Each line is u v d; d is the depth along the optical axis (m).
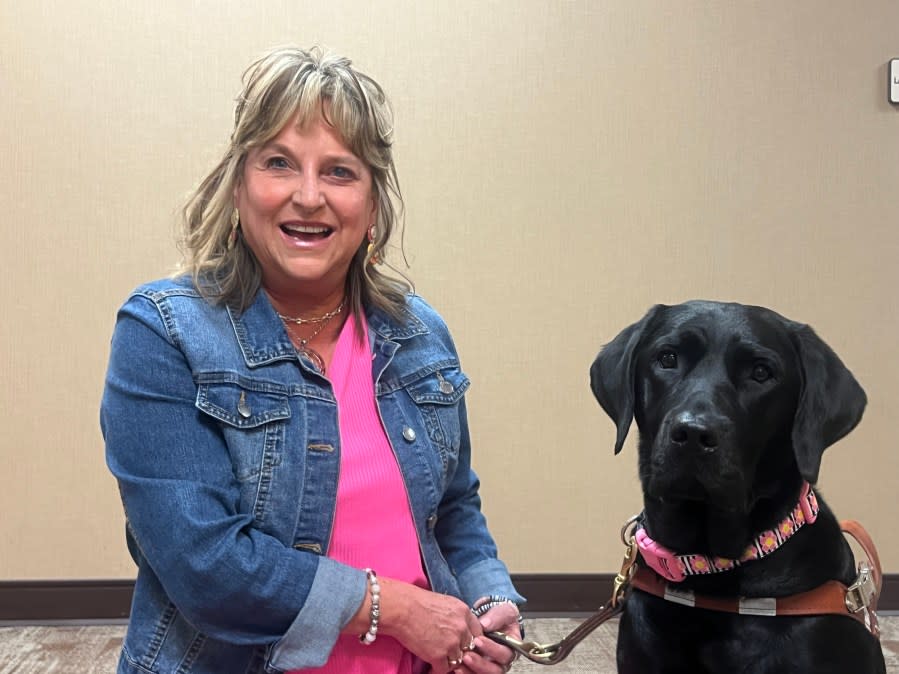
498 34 3.14
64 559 3.12
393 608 1.35
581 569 3.25
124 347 1.37
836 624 1.36
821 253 3.23
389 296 1.61
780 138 3.20
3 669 2.69
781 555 1.37
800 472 1.36
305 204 1.39
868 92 3.20
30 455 3.10
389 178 1.58
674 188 3.19
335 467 1.41
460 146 3.14
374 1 3.10
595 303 3.20
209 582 1.28
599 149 3.17
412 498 1.48
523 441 3.22
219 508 1.32
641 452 1.49
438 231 3.16
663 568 1.41
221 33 3.07
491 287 3.18
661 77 3.17
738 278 3.23
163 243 3.09
